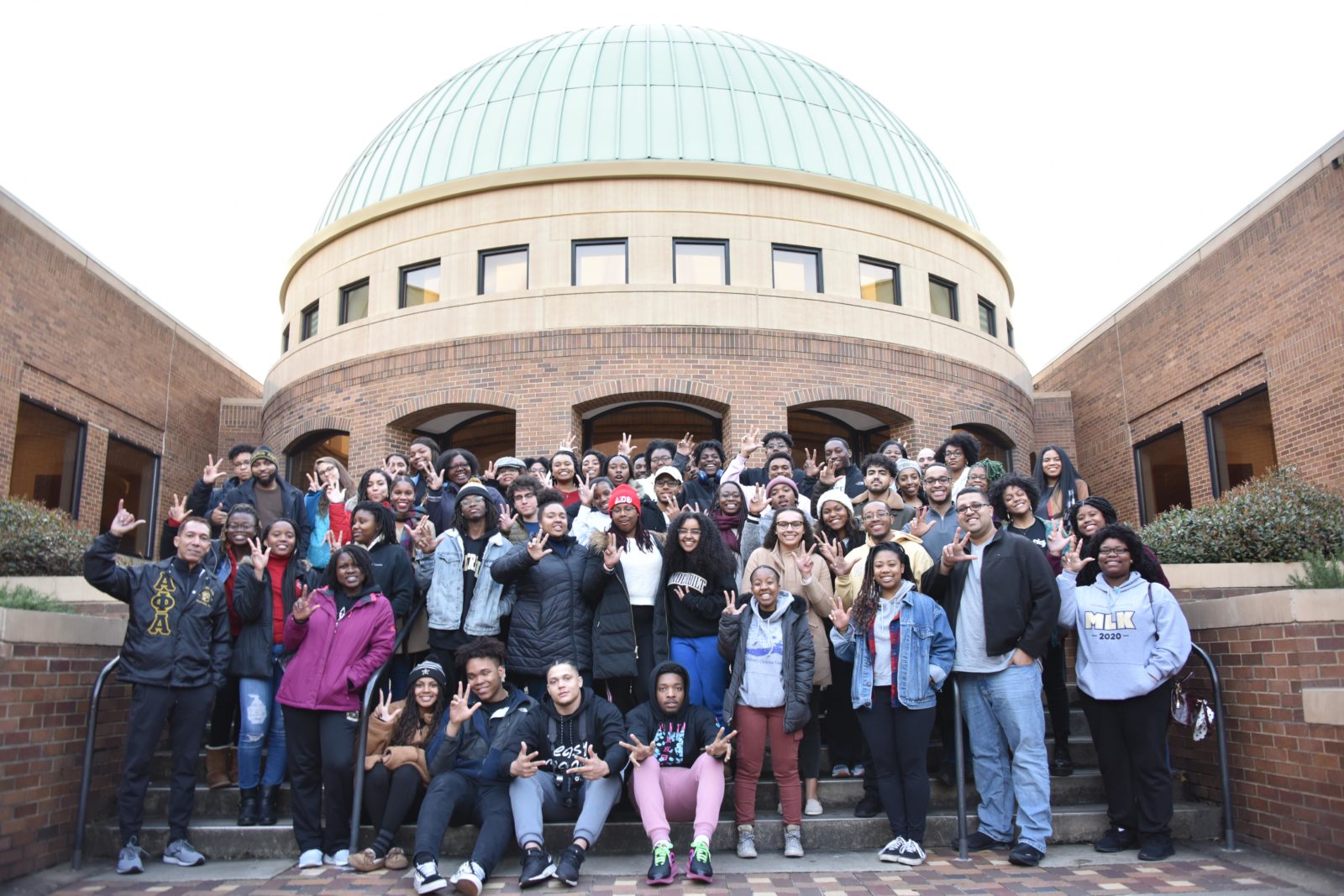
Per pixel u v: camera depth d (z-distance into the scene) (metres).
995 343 18.44
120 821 5.85
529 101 18.25
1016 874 5.59
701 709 6.14
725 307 15.89
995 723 6.18
